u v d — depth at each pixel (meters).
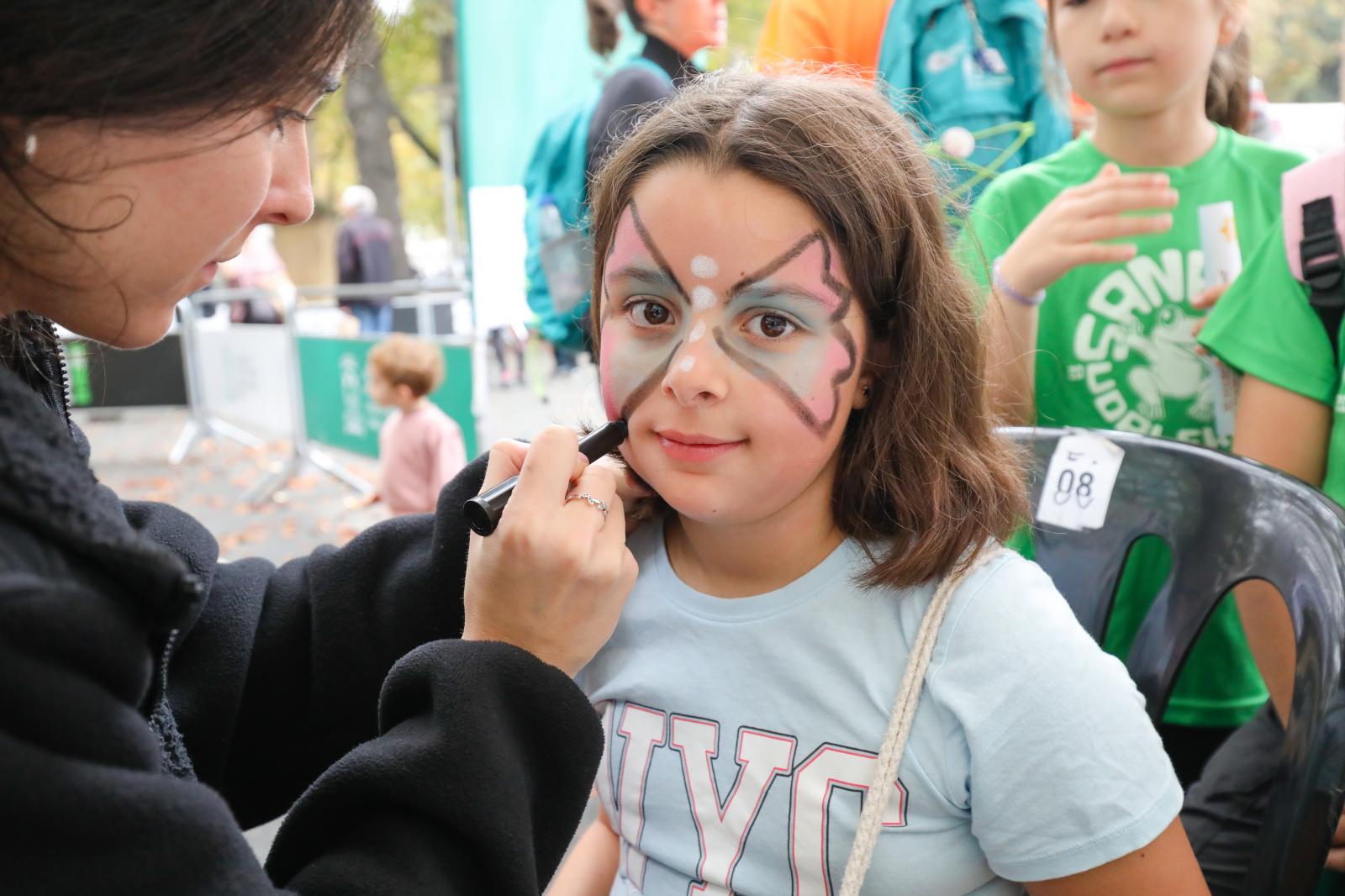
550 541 0.83
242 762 1.10
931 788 0.92
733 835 0.99
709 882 1.00
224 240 0.71
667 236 0.89
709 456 0.90
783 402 0.89
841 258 0.90
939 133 2.06
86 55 0.59
